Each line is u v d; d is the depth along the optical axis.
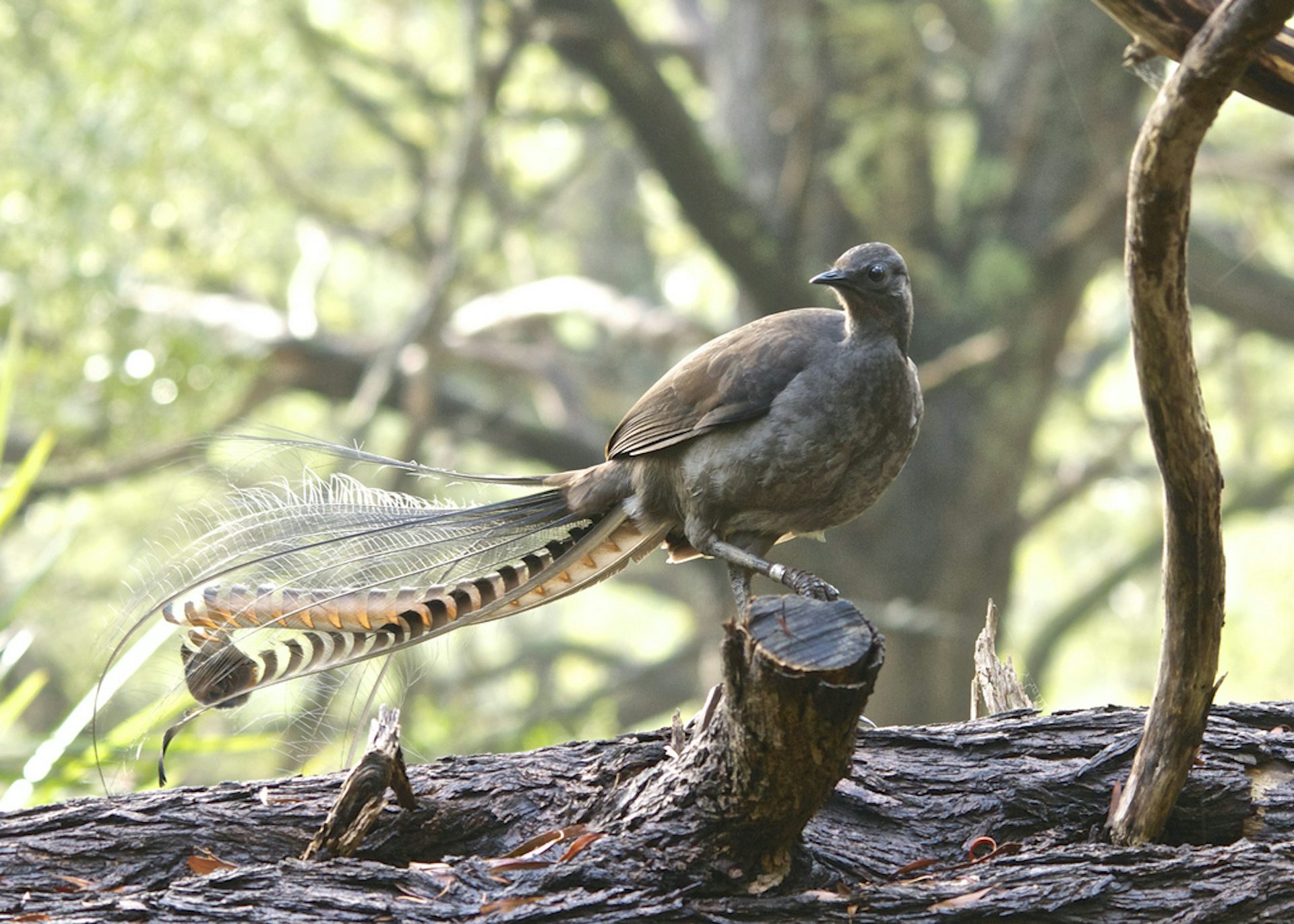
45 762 6.70
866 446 6.09
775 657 4.38
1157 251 4.54
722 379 6.14
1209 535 4.97
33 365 15.00
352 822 5.19
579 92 22.77
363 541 6.11
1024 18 18.52
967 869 5.17
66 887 5.02
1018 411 17.55
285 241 21.61
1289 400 25.52
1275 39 5.01
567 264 27.06
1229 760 5.62
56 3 15.68
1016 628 29.89
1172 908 4.87
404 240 20.72
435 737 15.80
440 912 4.70
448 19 21.59
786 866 4.96
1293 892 4.87
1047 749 5.78
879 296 5.98
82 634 20.39
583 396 21.55
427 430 16.56
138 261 16.12
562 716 23.23
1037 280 17.33
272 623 5.89
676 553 6.87
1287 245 22.97
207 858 5.12
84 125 14.98
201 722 7.29
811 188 17.48
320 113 20.50
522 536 6.41
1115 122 17.58
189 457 6.28
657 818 4.95
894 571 17.45
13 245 14.81
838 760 4.61
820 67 17.53
